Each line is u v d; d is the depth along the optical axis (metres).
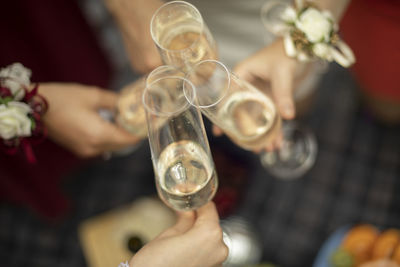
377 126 0.94
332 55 0.67
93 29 0.97
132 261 0.58
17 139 0.68
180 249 0.58
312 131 0.94
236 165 0.88
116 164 0.99
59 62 0.92
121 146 0.77
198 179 0.56
